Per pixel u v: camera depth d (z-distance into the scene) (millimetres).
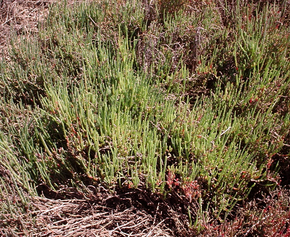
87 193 2447
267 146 2523
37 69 3131
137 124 2691
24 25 4000
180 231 2279
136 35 3686
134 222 2410
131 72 2977
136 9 3758
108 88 2842
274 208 2266
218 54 3359
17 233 2137
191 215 2412
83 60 3135
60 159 2486
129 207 2492
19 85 3020
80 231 2283
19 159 2580
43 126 2660
